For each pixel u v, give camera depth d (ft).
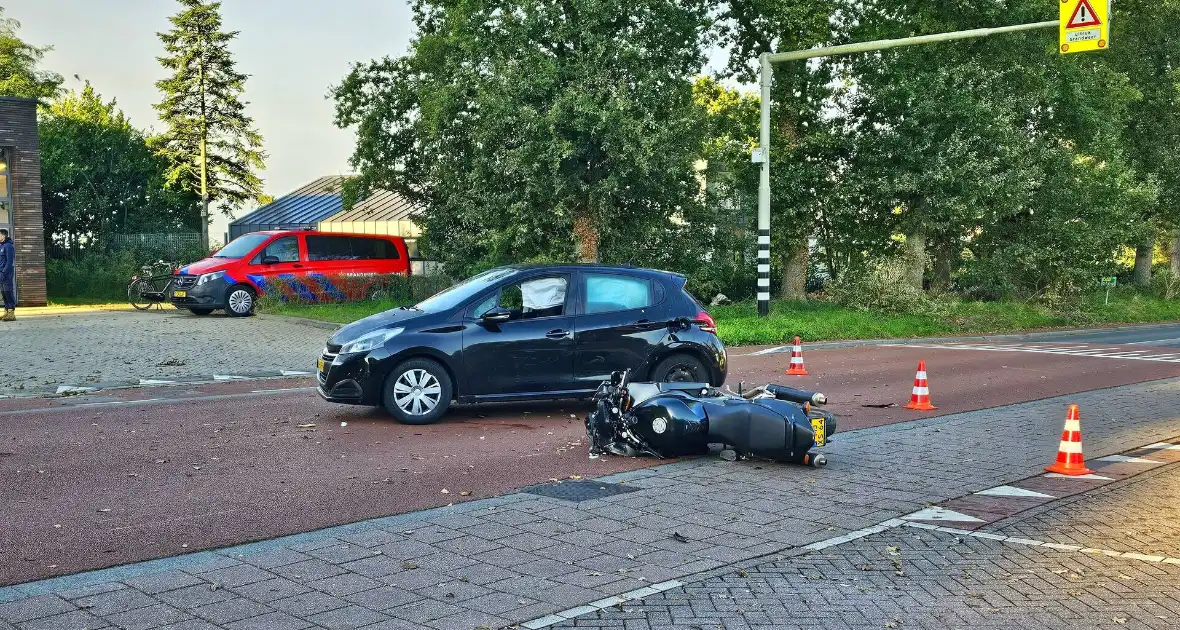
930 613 16.72
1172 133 135.95
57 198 125.18
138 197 132.67
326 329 71.61
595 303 37.29
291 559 19.27
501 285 36.78
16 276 96.22
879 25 99.19
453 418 36.78
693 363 38.01
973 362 62.39
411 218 110.32
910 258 100.12
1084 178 103.55
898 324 86.89
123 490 24.99
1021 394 46.98
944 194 93.81
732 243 93.86
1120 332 98.58
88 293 110.63
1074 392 47.93
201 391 43.11
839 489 26.08
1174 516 23.49
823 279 118.32
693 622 16.12
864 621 16.30
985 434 35.12
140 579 17.94
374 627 15.70
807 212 102.89
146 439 31.81
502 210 84.69
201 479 26.32
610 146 79.15
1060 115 103.71
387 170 108.78
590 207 83.25
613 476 27.45
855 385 49.55
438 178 96.84
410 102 105.60
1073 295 108.78
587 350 36.68
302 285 86.22
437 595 17.28
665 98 83.15
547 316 36.60
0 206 95.76
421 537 20.97
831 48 75.46
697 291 92.73
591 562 19.35
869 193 98.32
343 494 24.88
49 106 153.99
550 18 82.48
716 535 21.43
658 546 20.53
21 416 35.78
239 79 150.10
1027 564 19.58
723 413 29.37
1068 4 62.90
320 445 31.30
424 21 106.11
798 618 16.39
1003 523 22.70
